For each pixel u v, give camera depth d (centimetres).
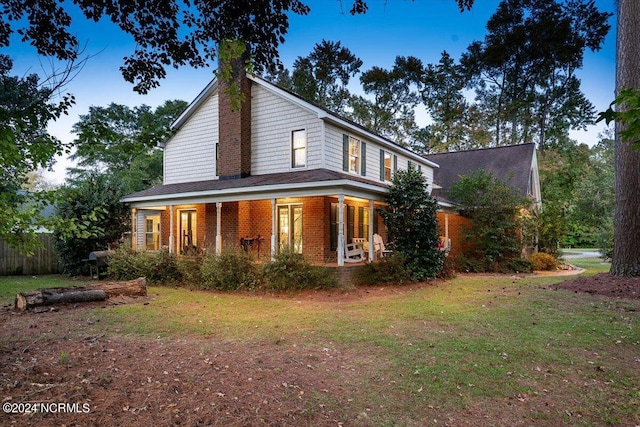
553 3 3625
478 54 3972
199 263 1200
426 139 4212
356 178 1373
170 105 3441
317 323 687
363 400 373
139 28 505
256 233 1461
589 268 1894
